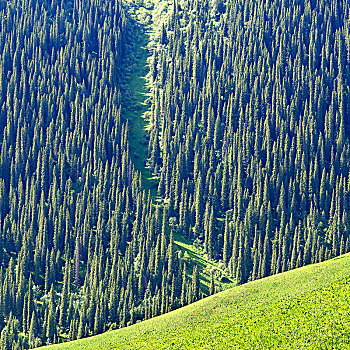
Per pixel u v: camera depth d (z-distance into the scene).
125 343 154.25
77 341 182.88
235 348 114.38
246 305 168.88
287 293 168.88
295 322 118.25
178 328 155.25
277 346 109.19
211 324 144.62
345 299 122.75
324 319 114.62
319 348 103.44
